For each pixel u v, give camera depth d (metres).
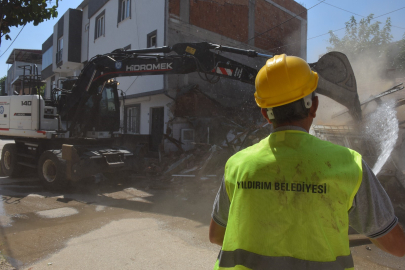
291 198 1.06
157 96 13.18
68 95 8.37
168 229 4.68
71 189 7.61
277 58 1.24
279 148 1.14
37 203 6.20
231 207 1.16
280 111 1.20
